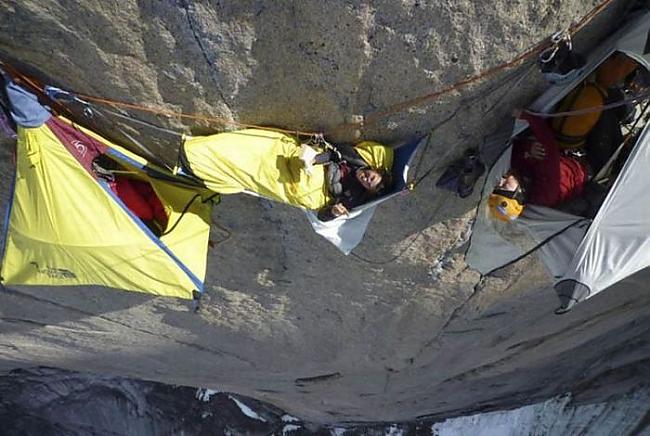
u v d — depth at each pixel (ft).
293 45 15.64
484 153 18.26
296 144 17.65
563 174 16.62
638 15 15.49
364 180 17.39
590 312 27.96
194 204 18.90
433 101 17.02
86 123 17.48
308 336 29.30
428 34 15.42
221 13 14.82
